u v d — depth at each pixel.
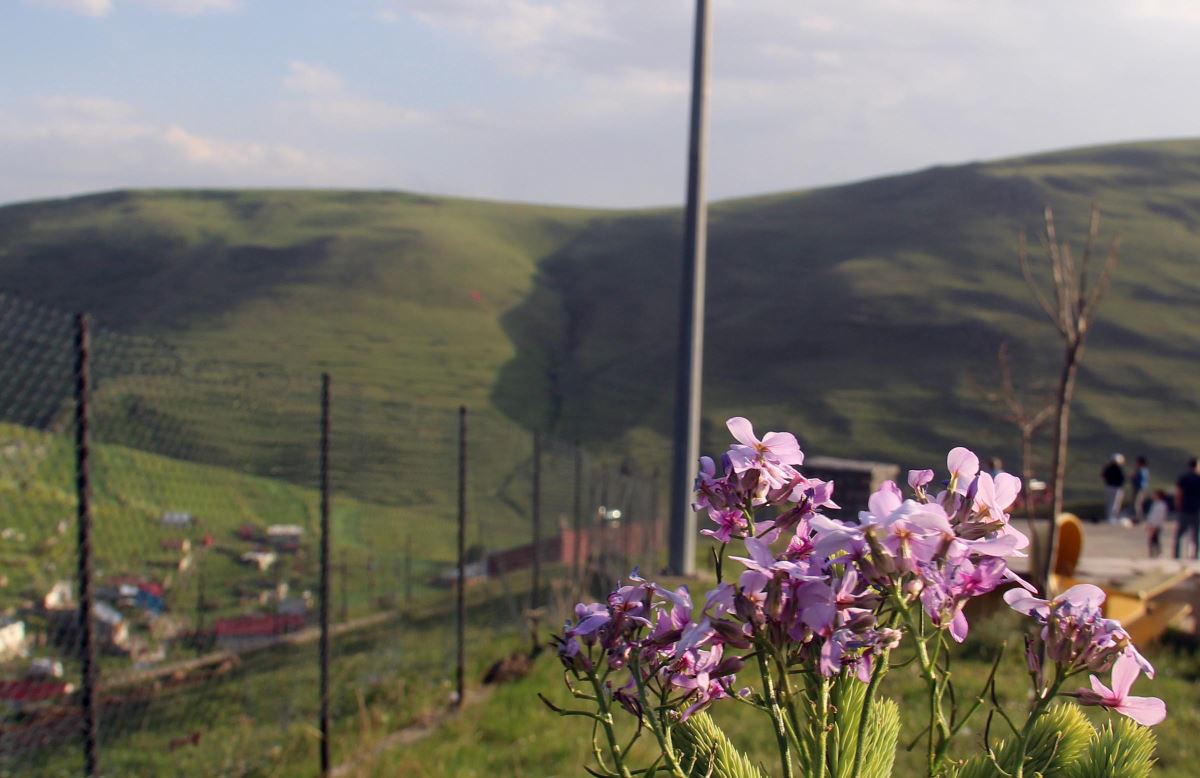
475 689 10.13
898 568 1.20
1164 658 10.12
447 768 7.25
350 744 8.09
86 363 5.76
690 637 1.29
